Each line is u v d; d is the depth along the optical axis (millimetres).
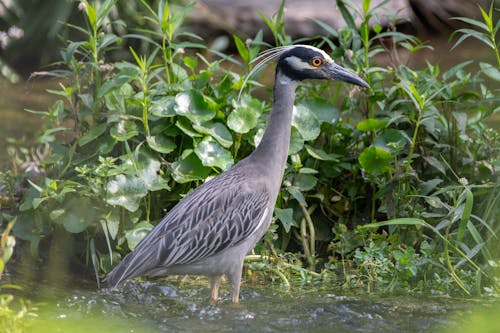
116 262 11688
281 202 12609
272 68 20344
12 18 21156
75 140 12648
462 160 12984
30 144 16203
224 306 10586
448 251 11805
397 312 10242
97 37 12430
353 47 13367
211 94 12891
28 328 8898
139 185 11555
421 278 11688
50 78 21203
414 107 12875
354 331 9578
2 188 13672
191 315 10188
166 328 9664
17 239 12508
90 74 12430
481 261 11836
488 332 9055
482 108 12750
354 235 12406
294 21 22094
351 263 12250
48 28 20297
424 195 12086
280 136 10969
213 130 12180
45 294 10742
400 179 12398
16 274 11461
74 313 10031
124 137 11398
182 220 10438
